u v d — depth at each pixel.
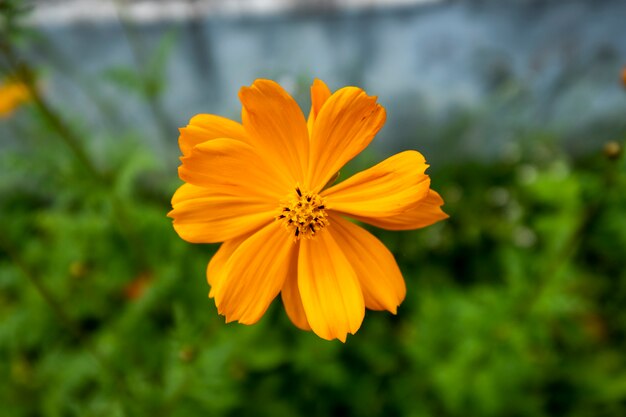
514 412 0.24
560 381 0.26
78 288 0.26
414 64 0.37
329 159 0.13
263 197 0.13
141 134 0.35
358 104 0.12
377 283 0.13
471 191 0.35
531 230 0.32
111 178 0.27
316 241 0.13
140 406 0.19
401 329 0.28
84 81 0.34
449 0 0.35
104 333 0.25
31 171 0.24
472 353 0.24
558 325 0.27
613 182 0.18
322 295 0.13
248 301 0.13
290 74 0.36
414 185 0.12
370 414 0.25
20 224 0.30
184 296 0.25
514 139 0.37
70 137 0.22
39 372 0.23
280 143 0.12
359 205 0.13
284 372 0.25
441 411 0.25
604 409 0.25
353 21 0.36
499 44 0.36
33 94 0.20
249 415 0.24
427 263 0.31
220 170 0.12
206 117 0.12
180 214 0.12
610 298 0.28
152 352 0.24
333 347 0.25
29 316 0.25
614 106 0.36
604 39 0.35
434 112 0.38
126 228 0.26
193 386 0.19
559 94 0.36
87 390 0.23
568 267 0.23
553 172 0.29
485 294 0.25
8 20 0.18
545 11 0.35
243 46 0.36
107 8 0.34
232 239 0.13
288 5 0.36
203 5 0.35
